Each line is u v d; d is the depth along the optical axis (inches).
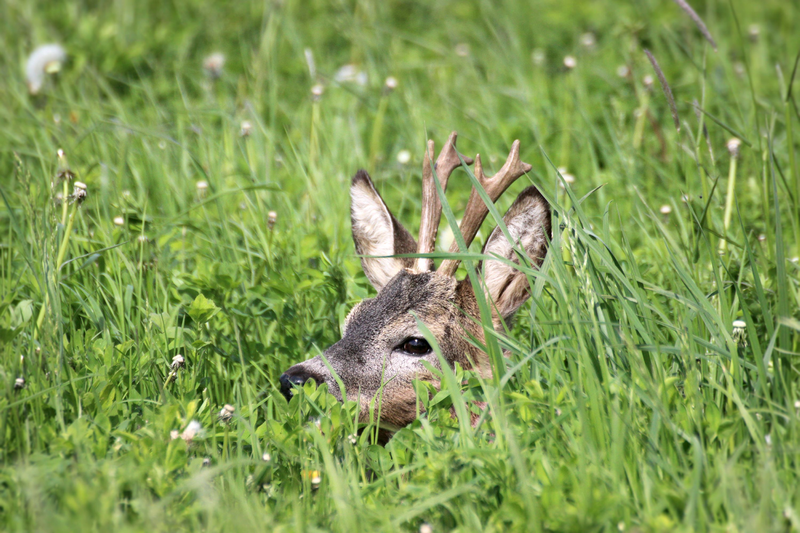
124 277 366.0
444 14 781.3
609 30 732.7
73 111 545.3
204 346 319.9
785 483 223.9
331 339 355.9
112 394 277.3
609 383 251.4
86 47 663.1
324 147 531.2
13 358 277.7
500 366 274.2
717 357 271.6
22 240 321.7
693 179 477.4
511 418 260.2
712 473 224.5
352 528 213.2
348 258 401.7
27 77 589.9
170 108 571.5
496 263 335.0
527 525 208.7
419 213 478.9
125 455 240.1
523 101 577.9
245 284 368.5
